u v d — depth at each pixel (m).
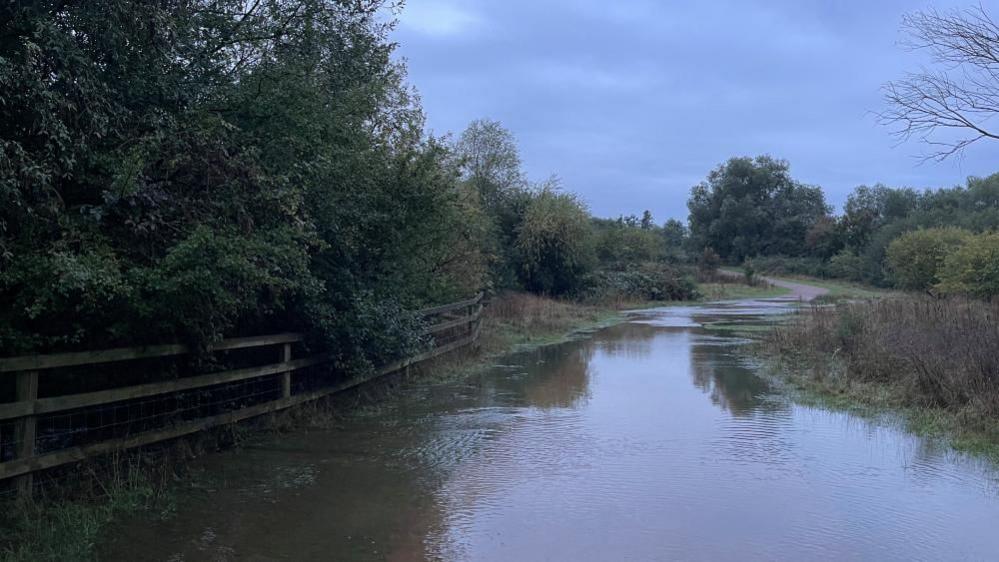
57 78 6.57
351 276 10.68
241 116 9.05
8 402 6.40
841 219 78.31
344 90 11.08
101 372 7.41
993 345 11.15
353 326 10.37
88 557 5.29
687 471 7.60
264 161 8.66
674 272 47.44
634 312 35.59
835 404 11.27
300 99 9.23
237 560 5.30
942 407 10.34
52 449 6.93
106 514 6.10
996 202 66.94
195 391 8.34
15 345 6.11
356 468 7.78
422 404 11.51
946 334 12.52
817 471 7.61
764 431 9.50
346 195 10.73
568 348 19.77
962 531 5.89
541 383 13.59
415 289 14.12
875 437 9.16
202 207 7.64
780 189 96.31
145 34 7.39
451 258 18.33
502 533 5.86
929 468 7.72
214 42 9.20
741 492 6.89
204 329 7.56
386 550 5.51
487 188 37.25
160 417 7.85
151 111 7.61
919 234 37.22
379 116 13.97
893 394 11.29
